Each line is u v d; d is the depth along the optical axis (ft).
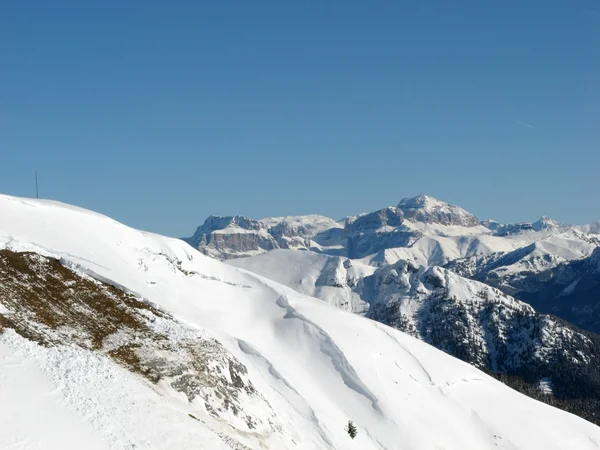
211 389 191.72
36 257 211.82
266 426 204.85
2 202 289.53
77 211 328.08
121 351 183.01
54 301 193.16
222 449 155.12
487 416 340.39
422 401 324.60
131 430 141.69
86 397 144.97
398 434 290.76
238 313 344.90
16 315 174.09
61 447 124.77
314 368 317.63
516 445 326.85
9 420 125.80
